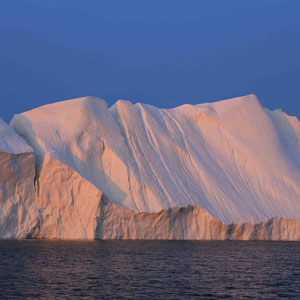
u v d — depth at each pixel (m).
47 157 175.12
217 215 191.25
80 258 129.75
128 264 123.44
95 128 196.12
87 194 173.38
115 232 177.25
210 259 136.25
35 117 195.12
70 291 93.19
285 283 105.81
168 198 187.25
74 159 186.50
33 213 173.50
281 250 162.12
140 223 179.88
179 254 143.12
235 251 155.50
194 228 189.12
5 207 169.62
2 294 90.00
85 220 173.75
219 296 92.94
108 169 191.50
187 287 99.38
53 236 175.00
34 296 89.00
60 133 190.25
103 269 115.62
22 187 172.62
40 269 113.62
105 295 91.00
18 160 171.00
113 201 182.00
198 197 196.00
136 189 187.00
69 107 198.75
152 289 96.75
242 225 193.88
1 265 117.50
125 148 196.88
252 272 118.12
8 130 178.62
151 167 197.50
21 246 151.50
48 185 174.50
